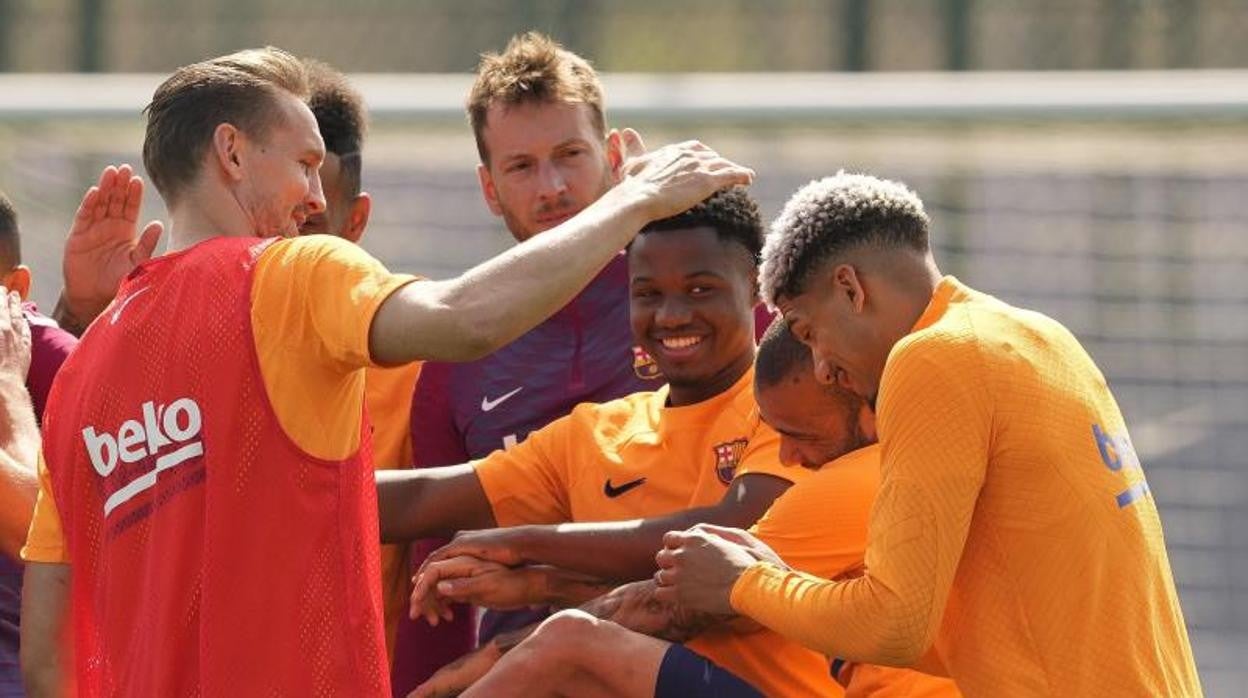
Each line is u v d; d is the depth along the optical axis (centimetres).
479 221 2959
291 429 1256
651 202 1273
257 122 1334
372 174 2966
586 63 1836
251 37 3109
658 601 1409
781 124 2627
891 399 1276
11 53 3077
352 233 1820
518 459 1648
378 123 2708
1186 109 2545
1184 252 2778
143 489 1289
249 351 1257
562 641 1472
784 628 1329
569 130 1778
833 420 1448
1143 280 2795
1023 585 1271
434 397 1752
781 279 1349
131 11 3097
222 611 1251
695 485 1571
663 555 1405
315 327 1250
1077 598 1268
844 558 1441
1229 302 2781
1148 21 2894
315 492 1262
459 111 2672
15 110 2741
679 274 1552
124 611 1302
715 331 1561
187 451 1270
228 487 1255
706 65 3016
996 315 1311
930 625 1259
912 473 1261
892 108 2605
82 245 1767
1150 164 2762
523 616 1702
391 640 1752
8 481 1504
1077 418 1289
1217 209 2766
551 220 1781
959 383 1265
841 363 1347
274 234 1344
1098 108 2567
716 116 2616
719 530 1403
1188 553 2778
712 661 1462
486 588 1538
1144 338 2798
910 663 1278
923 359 1270
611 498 1594
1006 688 1270
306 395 1259
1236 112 2536
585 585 1561
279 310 1259
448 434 1755
